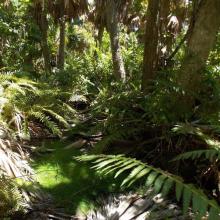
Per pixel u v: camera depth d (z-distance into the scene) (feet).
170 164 12.84
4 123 14.03
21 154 13.15
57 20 35.86
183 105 13.78
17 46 37.22
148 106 14.19
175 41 26.71
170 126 13.24
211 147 10.93
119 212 9.74
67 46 46.73
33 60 39.86
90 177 12.30
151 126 13.99
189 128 11.73
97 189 11.59
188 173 12.66
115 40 25.50
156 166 13.01
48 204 10.39
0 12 35.83
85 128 16.83
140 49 32.45
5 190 9.51
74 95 22.53
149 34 16.98
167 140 13.07
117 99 15.61
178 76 14.80
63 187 11.64
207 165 12.27
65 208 10.43
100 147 13.51
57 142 15.62
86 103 24.34
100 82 29.53
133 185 11.67
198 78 14.65
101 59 32.73
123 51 31.35
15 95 16.94
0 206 9.25
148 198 10.23
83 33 46.52
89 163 13.32
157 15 17.06
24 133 14.56
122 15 28.25
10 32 36.06
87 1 35.45
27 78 21.02
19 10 37.29
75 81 26.32
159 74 16.10
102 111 17.40
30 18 36.99
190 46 14.89
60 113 18.13
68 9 34.96
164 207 9.82
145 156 13.53
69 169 12.87
